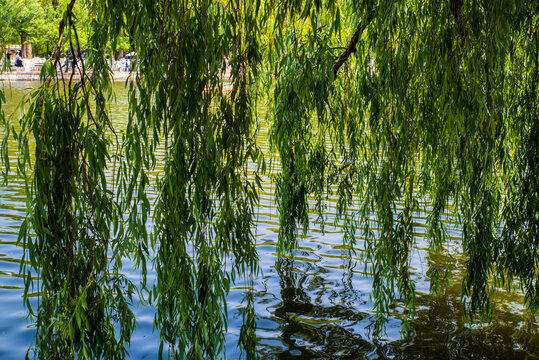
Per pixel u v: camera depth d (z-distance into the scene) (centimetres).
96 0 294
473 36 369
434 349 447
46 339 289
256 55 328
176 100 293
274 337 461
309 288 566
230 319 491
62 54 284
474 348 449
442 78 382
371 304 532
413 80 400
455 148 411
